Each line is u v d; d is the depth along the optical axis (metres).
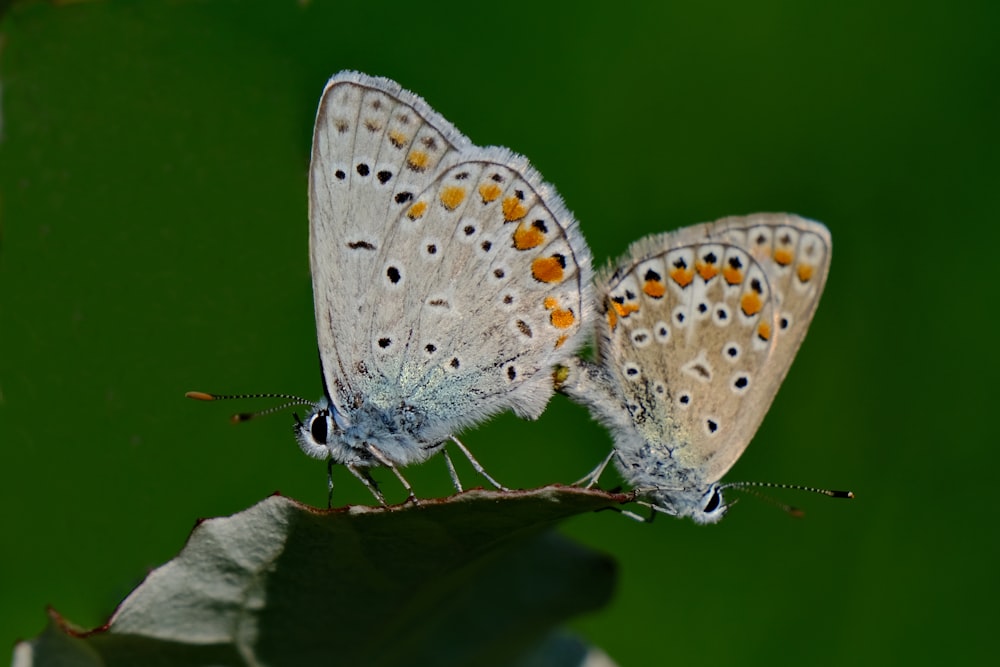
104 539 0.24
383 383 0.24
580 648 0.24
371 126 0.23
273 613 0.22
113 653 0.22
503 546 0.23
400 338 0.24
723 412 0.24
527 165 0.23
